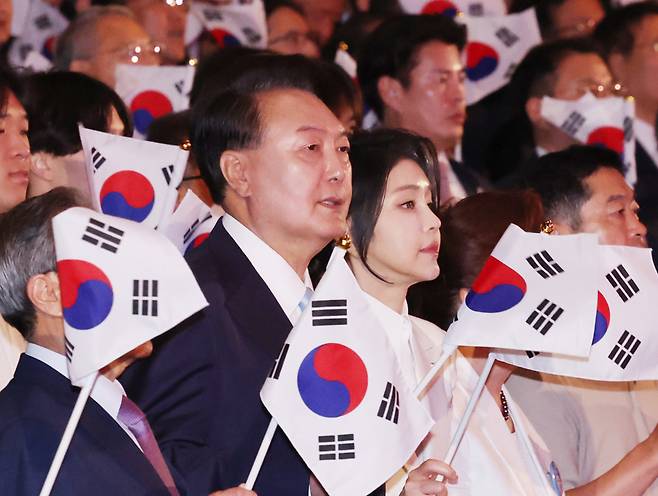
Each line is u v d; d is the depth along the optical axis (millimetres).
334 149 6648
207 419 6262
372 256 6879
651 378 6699
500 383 7258
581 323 6332
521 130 12039
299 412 6082
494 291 6434
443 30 11344
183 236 7543
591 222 8602
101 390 5742
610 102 11422
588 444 7785
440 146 11391
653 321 6695
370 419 6133
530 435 7426
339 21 14719
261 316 6543
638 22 13312
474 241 7477
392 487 6828
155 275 5582
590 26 14531
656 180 12812
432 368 6430
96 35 10891
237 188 6684
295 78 7633
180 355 6270
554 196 8672
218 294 6488
